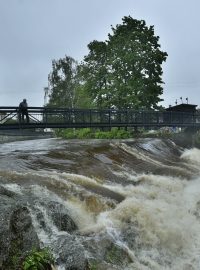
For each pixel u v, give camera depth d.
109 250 8.94
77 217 10.24
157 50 41.81
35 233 7.99
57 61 58.88
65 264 7.72
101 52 43.97
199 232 11.58
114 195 12.66
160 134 32.00
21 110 23.17
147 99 40.69
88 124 27.55
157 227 10.77
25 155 16.56
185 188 15.80
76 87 55.88
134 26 42.97
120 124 30.11
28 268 7.18
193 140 31.78
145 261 9.58
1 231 7.39
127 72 41.06
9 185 10.77
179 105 44.38
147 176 16.34
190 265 9.98
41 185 11.48
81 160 17.14
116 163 18.33
